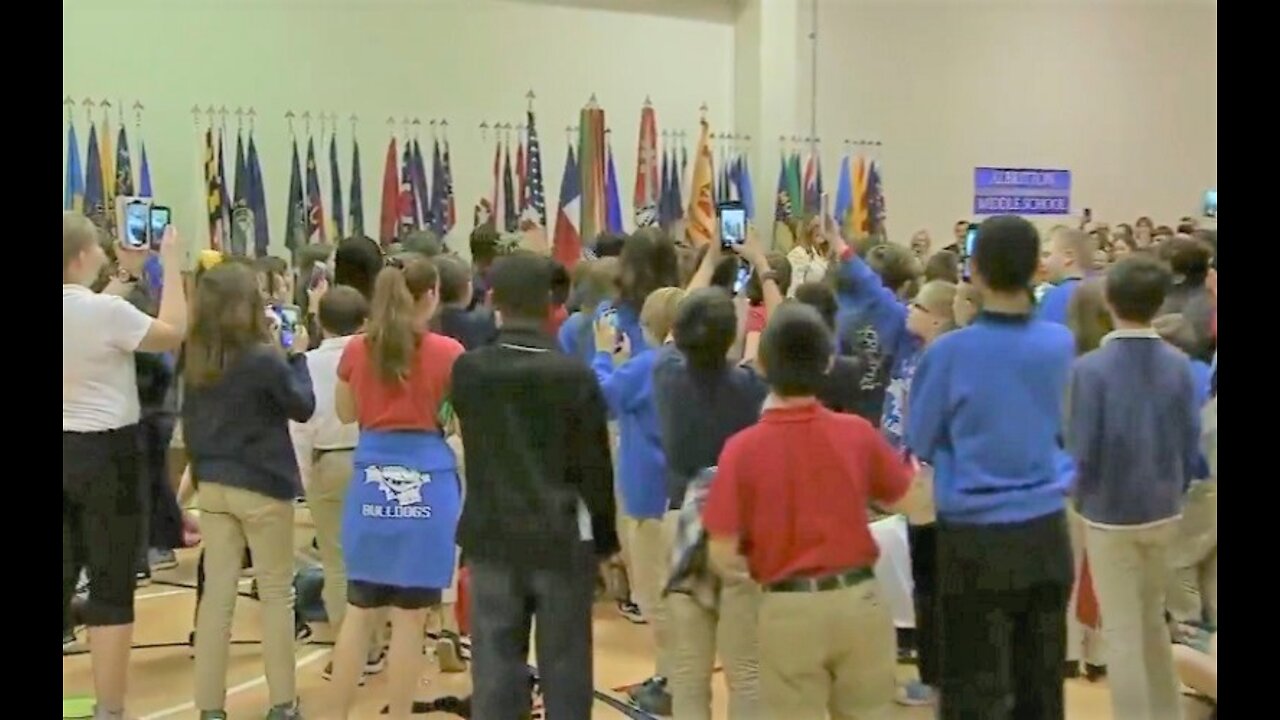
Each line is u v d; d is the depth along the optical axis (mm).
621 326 4066
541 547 2994
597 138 8570
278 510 3580
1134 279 3096
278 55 8125
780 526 2574
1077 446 3133
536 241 5562
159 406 4449
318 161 8211
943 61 9719
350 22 8289
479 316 3990
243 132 8031
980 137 9836
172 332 3439
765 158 8984
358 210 8211
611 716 3709
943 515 2867
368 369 3406
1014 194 9930
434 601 3447
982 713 2877
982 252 2805
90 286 3576
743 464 2598
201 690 3609
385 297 3406
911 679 3486
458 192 8594
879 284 4113
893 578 3551
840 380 3352
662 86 9102
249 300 3523
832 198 9336
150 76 7789
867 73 9523
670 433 3145
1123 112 10188
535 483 2998
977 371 2793
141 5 7742
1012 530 2807
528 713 3104
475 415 3035
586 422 3021
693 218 8523
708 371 3100
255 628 4578
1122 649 3201
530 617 3090
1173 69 10266
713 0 9164
